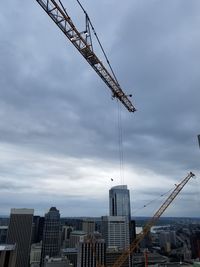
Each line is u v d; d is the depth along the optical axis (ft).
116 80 575.38
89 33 464.65
